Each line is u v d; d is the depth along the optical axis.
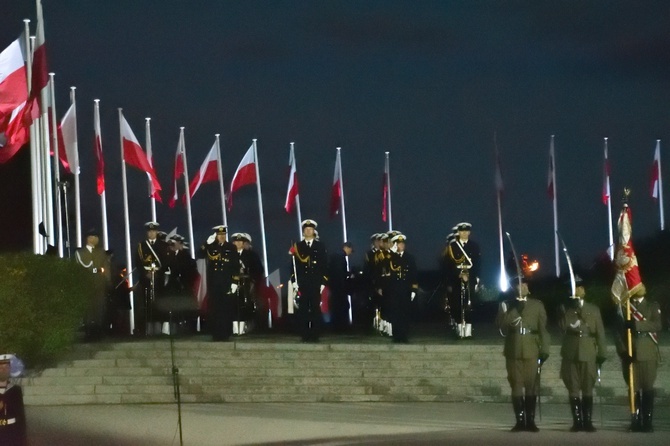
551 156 40.53
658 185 40.44
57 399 22.39
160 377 23.30
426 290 37.25
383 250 28.33
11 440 11.92
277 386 23.48
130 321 30.84
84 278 25.12
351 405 22.66
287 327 34.19
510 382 18.67
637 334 18.72
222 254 27.06
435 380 23.97
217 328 26.92
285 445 17.00
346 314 32.44
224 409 21.81
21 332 22.91
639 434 18.17
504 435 17.97
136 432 18.56
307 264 26.69
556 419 20.50
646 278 32.59
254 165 38.31
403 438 17.61
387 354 25.02
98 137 33.53
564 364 18.72
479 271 28.80
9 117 28.02
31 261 23.83
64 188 32.22
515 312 18.61
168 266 29.16
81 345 24.44
